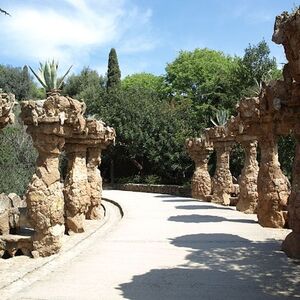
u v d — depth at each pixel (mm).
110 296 6078
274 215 12133
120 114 35656
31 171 21219
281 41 6426
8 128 21812
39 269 7793
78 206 11656
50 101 8836
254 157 16438
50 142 8898
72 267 7895
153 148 33656
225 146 20656
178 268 7738
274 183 12039
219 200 20844
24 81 40219
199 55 43938
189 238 10859
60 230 9125
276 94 8523
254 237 10812
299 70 6105
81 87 45219
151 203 21047
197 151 23875
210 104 36969
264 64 29078
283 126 10219
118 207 20234
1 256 8836
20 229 10023
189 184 29703
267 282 6684
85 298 5992
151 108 35531
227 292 6195
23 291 6328
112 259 8547
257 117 11312
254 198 16312
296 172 8539
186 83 42594
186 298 5949
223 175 20766
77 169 11891
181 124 33844
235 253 8922
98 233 11938
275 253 8836
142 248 9648
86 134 11797
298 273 7195
